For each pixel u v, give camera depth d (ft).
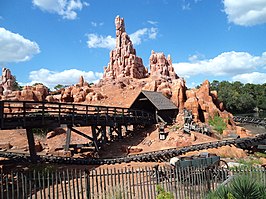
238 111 310.65
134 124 108.37
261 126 156.25
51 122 68.64
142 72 219.82
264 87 366.63
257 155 85.20
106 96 168.86
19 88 233.76
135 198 35.27
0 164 62.49
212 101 153.69
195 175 38.34
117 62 217.97
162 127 97.55
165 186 38.27
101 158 75.31
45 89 161.48
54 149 90.99
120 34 226.79
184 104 133.59
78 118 77.66
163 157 75.46
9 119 59.98
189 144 90.43
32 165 62.34
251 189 23.34
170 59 224.53
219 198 23.93
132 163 72.08
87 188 33.78
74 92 168.45
